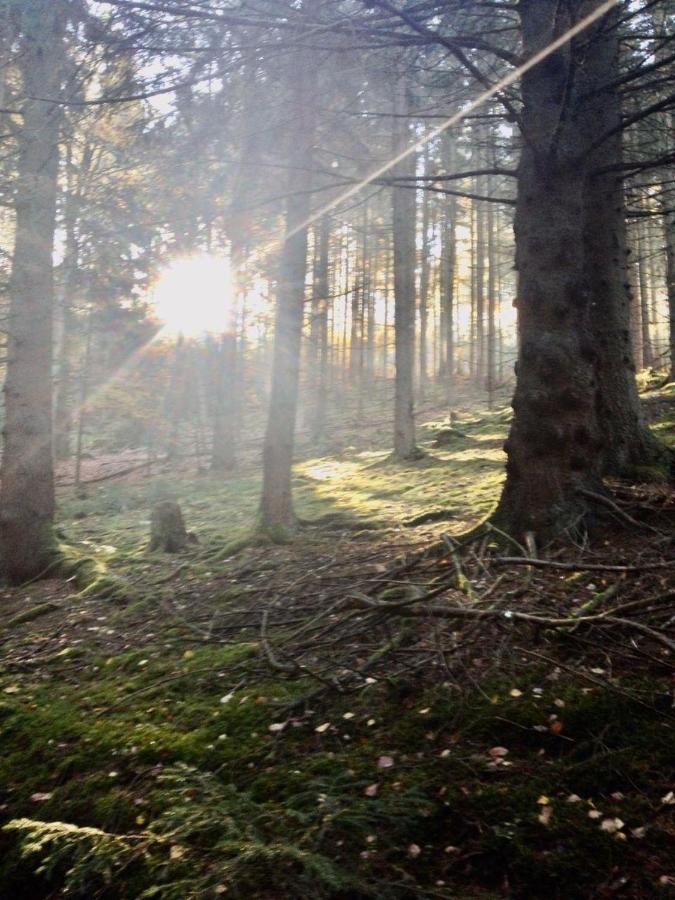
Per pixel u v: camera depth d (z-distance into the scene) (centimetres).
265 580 739
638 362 2509
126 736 448
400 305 1692
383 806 329
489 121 868
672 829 302
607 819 314
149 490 1872
